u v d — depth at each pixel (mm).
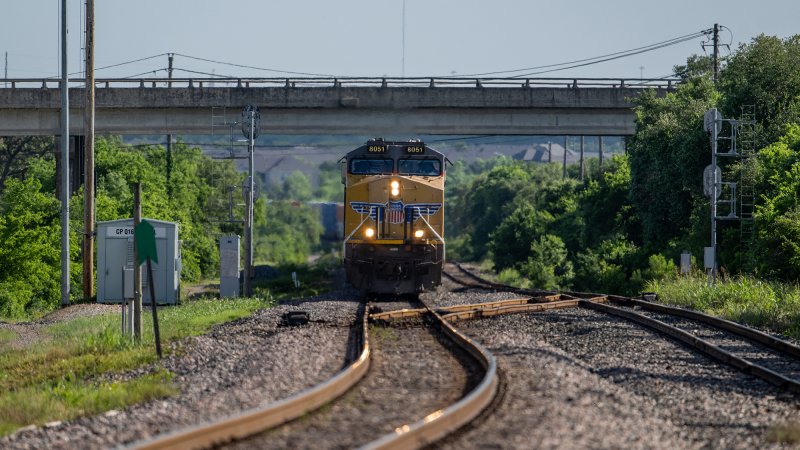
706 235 154500
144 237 72250
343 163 126438
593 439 39125
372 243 119812
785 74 166500
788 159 148500
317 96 190500
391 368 58531
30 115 191500
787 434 42781
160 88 188250
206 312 108750
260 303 121125
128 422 45531
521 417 42375
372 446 34562
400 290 121188
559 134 199250
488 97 192375
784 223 124875
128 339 81812
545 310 103875
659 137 178125
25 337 97312
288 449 37156
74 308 125688
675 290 121438
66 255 134750
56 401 55562
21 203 182125
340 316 96500
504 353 64688
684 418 47469
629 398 50250
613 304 115125
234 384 55219
